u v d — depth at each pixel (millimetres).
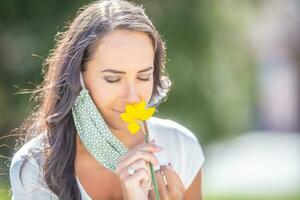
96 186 4012
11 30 10969
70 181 3934
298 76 30703
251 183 16812
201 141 11859
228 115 12117
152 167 3736
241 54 12164
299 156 22250
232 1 11844
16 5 10875
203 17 11281
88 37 3779
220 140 12234
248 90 12578
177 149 4258
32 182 3949
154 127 4242
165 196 3975
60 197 3914
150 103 4188
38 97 4188
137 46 3762
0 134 10953
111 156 3902
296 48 26125
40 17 10727
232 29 11883
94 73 3803
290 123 31828
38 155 3971
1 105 11008
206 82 11523
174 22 10875
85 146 3914
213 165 16562
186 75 11148
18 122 10781
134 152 3730
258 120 30797
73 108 3895
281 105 31609
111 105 3809
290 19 23594
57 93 3932
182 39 10992
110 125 3914
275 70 30250
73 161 3955
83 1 10406
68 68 3852
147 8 10555
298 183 16625
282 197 14086
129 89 3770
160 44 3963
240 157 21438
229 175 18234
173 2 10938
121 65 3736
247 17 12242
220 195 14336
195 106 11414
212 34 11445
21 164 3945
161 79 4090
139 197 3744
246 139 24188
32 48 10648
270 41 26312
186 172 4289
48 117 3941
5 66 11023
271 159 21438
